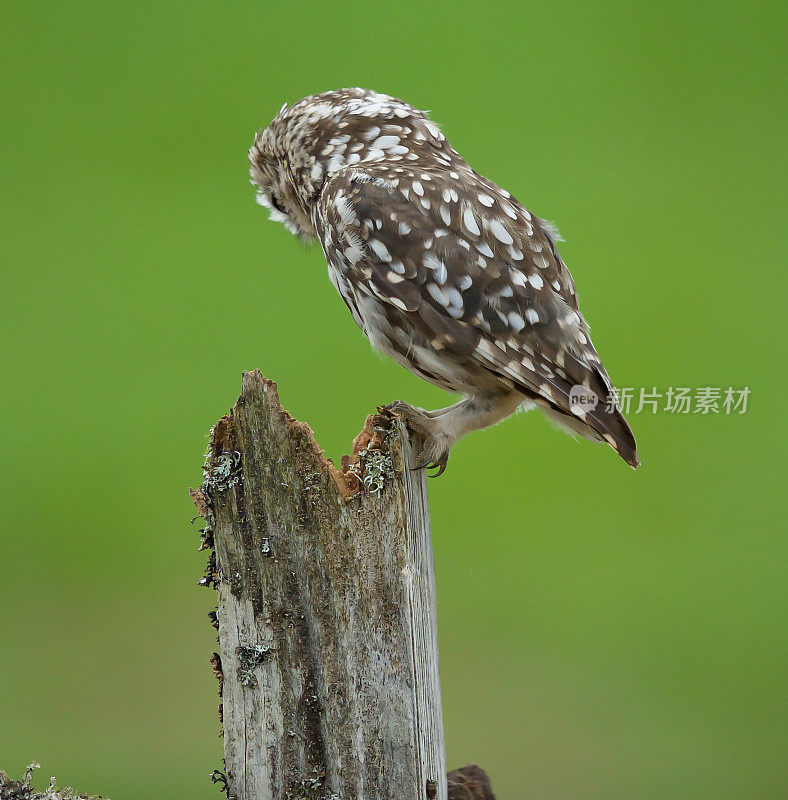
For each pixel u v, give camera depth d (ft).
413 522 14.73
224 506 14.70
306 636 14.60
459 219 17.60
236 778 14.99
